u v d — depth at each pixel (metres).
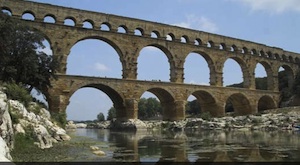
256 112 105.19
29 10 70.88
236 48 105.31
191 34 95.31
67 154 28.86
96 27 78.94
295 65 122.88
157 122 87.75
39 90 59.03
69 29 74.88
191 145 38.88
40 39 57.97
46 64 60.28
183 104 88.38
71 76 71.75
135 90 80.75
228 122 84.00
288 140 42.91
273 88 113.88
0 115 21.16
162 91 88.12
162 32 89.75
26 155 25.77
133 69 82.62
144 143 42.81
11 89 42.22
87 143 42.06
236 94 102.44
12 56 54.59
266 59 113.12
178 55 91.06
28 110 41.34
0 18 52.53
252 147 34.81
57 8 74.19
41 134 32.78
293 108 97.31
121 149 35.12
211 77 99.19
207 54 97.56
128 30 83.69
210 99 97.50
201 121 84.50
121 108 81.31
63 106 69.81
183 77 90.94
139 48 84.38
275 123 76.56
